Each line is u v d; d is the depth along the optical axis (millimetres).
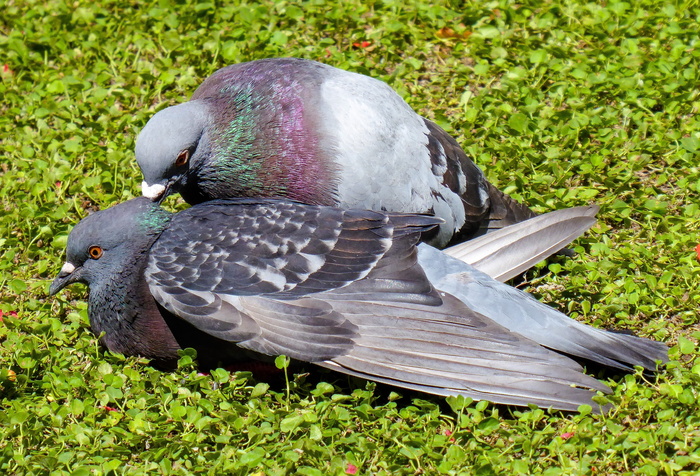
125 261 9039
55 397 8773
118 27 14250
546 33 14008
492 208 10805
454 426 8414
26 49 13773
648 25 13859
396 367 8258
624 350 8867
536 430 8289
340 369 8375
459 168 10539
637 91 12664
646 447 7930
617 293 10031
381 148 9906
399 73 13344
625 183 11453
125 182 11602
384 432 8234
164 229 9195
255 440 8180
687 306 9797
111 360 9227
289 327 8438
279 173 9930
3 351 9406
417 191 10125
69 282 9289
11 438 8297
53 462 7914
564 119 12344
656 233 10836
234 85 10094
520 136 12164
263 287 8641
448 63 13648
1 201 11500
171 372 9336
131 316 9039
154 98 13156
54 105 12703
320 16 14156
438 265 9148
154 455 8070
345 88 10039
